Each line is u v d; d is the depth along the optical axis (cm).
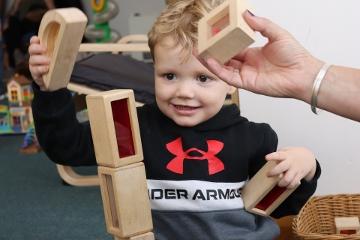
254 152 118
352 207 152
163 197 114
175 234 114
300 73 91
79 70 237
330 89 90
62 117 104
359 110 89
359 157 159
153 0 428
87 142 112
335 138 159
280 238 155
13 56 408
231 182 116
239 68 93
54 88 99
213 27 86
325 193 163
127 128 87
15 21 405
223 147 116
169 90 112
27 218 217
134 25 416
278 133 160
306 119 159
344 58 155
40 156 300
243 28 80
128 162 87
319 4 153
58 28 91
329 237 129
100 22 392
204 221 112
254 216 117
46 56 94
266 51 92
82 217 217
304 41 156
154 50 113
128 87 228
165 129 116
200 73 110
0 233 204
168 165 114
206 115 114
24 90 338
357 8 152
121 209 87
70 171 254
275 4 155
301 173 110
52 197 240
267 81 92
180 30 109
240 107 160
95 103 86
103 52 280
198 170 114
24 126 341
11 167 283
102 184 89
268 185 111
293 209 122
